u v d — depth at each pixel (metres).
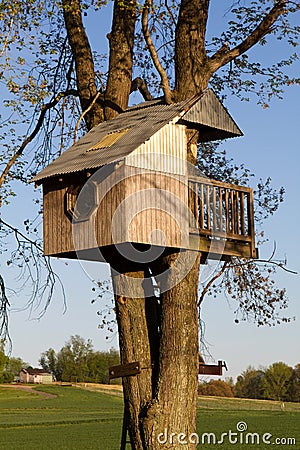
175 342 11.55
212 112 12.50
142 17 12.29
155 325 12.12
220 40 14.49
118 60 13.53
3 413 67.06
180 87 12.73
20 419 57.19
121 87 13.45
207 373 11.91
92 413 66.31
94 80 13.73
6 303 13.79
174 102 12.65
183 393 11.46
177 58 12.87
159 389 11.50
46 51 14.66
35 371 118.56
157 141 11.60
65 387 105.56
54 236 12.09
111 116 13.31
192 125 12.29
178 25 12.95
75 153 12.31
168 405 11.39
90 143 12.45
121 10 13.69
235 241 12.34
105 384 112.38
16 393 97.50
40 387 105.62
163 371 11.52
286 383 87.31
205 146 16.41
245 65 14.92
